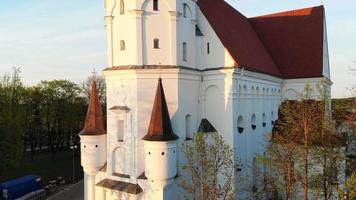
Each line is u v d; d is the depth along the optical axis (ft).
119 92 125.70
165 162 114.42
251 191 139.64
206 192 107.14
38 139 310.24
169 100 122.93
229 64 130.93
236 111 134.21
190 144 126.72
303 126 111.14
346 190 114.73
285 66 197.47
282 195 136.56
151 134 115.65
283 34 206.49
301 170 123.54
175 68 122.31
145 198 118.73
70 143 330.54
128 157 123.44
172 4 123.75
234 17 178.60
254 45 179.83
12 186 177.78
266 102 169.17
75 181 220.84
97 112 137.08
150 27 121.80
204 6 141.08
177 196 122.93
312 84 190.19
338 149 115.44
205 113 136.77
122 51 124.67
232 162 121.80
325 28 207.41
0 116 200.34
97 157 134.00
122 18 124.06
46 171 249.14
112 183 125.80
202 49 137.28
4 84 226.17
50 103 301.63
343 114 120.26
